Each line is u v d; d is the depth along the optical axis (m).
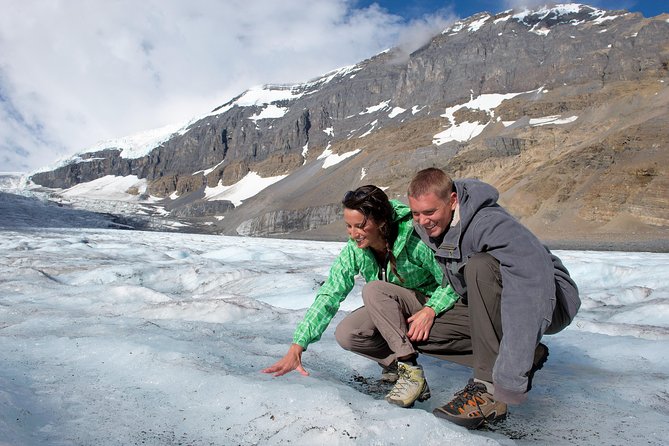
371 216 2.23
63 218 103.19
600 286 8.59
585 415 2.25
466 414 2.10
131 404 2.18
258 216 109.81
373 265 2.48
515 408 2.36
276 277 7.71
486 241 2.07
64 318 4.13
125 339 3.11
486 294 2.10
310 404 2.07
